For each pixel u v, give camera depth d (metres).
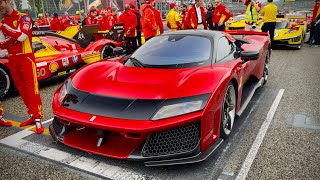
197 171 2.20
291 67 6.13
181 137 2.10
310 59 6.98
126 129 1.99
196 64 2.73
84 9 17.78
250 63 3.56
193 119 2.04
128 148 2.22
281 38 8.38
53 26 12.64
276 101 3.93
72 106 2.34
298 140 2.73
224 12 8.09
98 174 2.18
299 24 9.24
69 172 2.22
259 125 3.10
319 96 4.10
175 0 16.23
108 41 6.46
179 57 2.86
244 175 2.15
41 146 2.67
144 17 6.55
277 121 3.21
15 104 4.09
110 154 2.18
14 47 2.93
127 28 7.50
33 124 3.26
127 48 7.72
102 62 3.10
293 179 2.09
